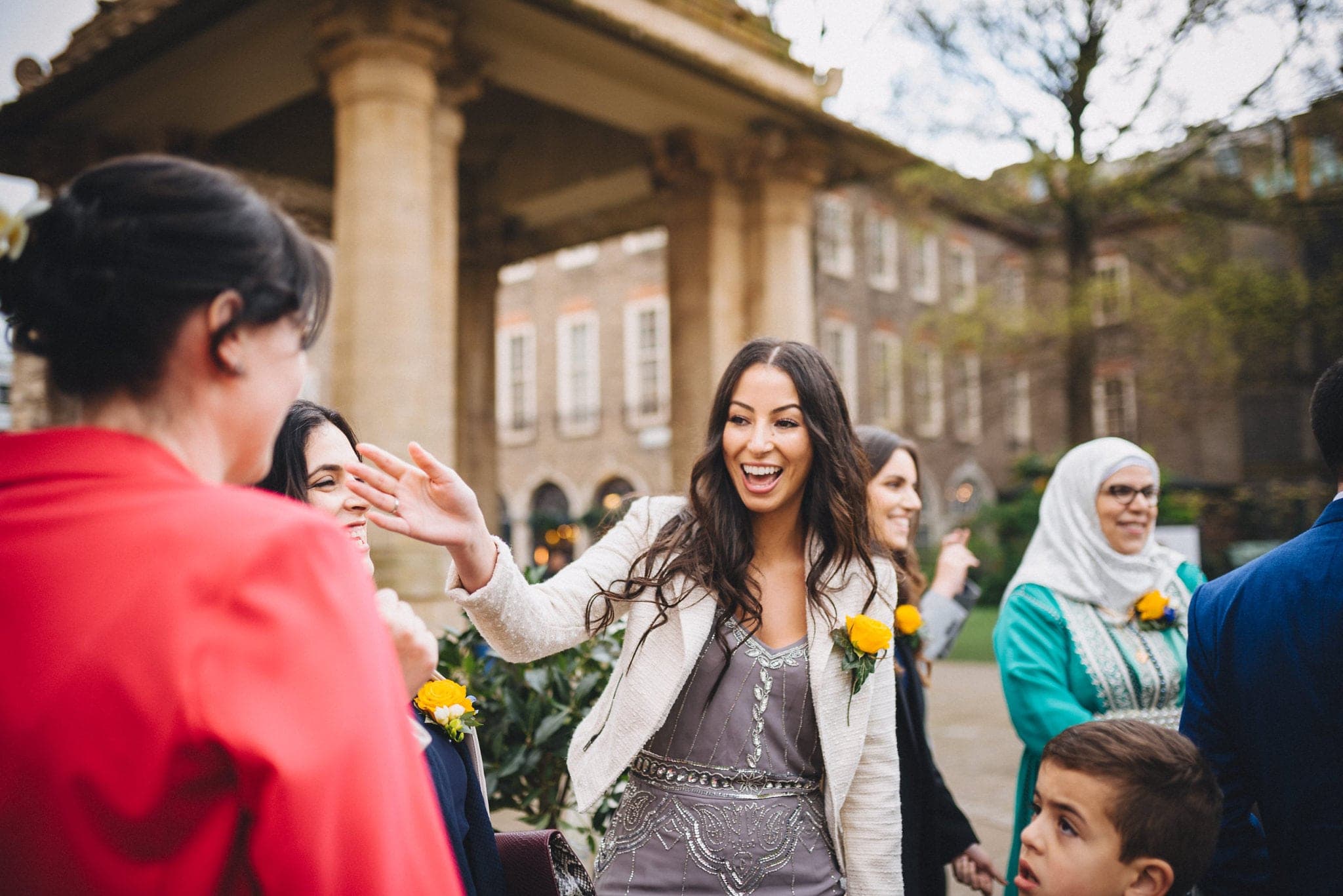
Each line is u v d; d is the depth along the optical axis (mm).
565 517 21594
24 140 10500
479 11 8008
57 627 729
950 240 26297
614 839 1831
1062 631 2549
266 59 8961
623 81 9422
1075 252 13562
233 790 734
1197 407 16922
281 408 912
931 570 17750
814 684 1789
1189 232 13648
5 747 717
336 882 708
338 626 778
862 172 11742
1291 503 18312
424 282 7605
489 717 2467
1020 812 2510
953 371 24266
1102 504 2605
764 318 10688
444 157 8188
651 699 1773
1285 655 1620
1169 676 2500
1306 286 12656
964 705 8484
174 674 715
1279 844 1641
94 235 807
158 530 759
